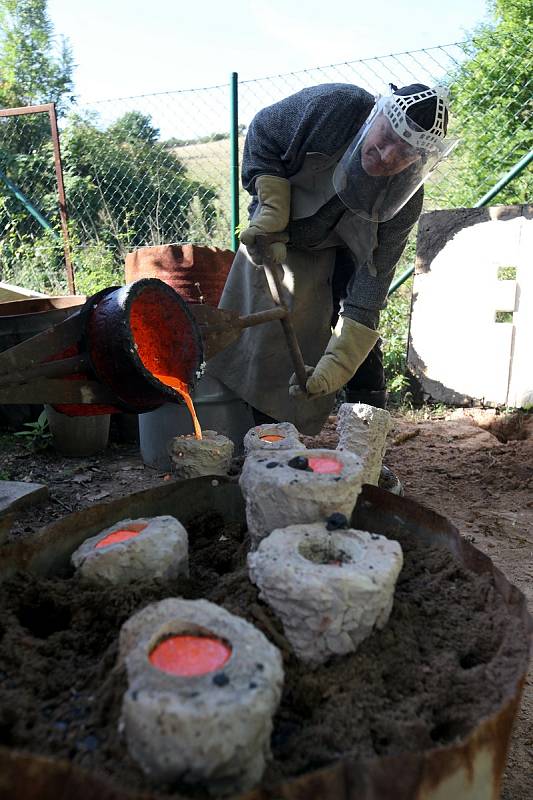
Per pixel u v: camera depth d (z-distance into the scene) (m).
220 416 3.04
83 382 1.76
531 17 6.80
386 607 1.12
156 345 2.00
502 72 5.19
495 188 4.69
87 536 1.46
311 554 1.20
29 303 3.71
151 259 3.75
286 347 2.81
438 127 1.92
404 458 3.64
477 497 3.11
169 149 6.61
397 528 1.57
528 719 1.60
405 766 0.82
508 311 4.49
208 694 0.81
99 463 3.49
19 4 10.34
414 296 4.76
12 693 0.99
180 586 1.29
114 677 0.96
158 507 1.61
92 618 1.20
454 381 4.69
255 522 1.34
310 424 2.94
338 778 0.80
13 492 2.75
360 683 1.04
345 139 2.34
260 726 0.81
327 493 1.26
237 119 4.99
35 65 10.48
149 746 0.79
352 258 2.75
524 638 1.07
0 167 7.45
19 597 1.24
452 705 0.99
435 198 5.82
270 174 2.48
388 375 4.91
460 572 1.36
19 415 3.91
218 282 3.75
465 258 4.57
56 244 6.70
